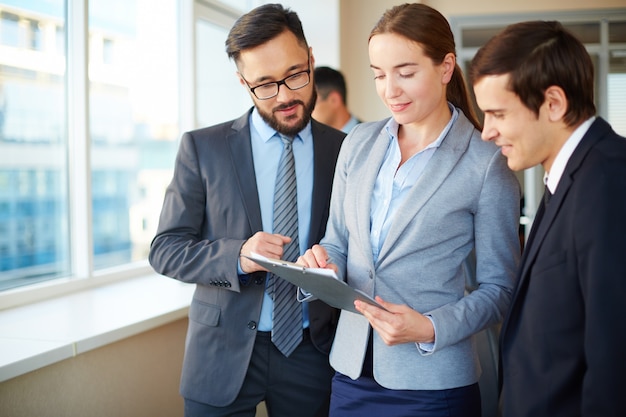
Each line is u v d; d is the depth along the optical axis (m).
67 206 2.62
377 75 1.36
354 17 5.42
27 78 2.37
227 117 3.88
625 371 1.00
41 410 1.83
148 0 3.12
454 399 1.37
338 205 1.59
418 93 1.31
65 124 2.58
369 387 1.45
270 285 1.70
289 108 1.66
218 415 1.70
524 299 1.19
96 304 2.39
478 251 1.40
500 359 1.28
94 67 2.74
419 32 1.28
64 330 2.00
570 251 1.08
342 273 1.52
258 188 1.75
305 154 1.79
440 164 1.37
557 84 1.10
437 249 1.38
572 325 1.10
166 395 2.40
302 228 1.75
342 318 1.54
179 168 1.77
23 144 2.37
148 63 3.13
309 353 1.73
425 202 1.36
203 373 1.69
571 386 1.12
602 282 1.01
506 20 5.51
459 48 5.59
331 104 3.52
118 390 2.13
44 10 2.45
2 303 2.26
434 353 1.37
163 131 3.27
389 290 1.39
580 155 1.10
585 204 1.05
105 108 2.82
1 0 2.24
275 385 1.74
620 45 5.43
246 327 1.68
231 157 1.73
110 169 2.86
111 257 2.90
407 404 1.38
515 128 1.14
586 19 5.44
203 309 1.72
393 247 1.39
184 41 3.39
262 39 1.58
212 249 1.65
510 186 1.38
